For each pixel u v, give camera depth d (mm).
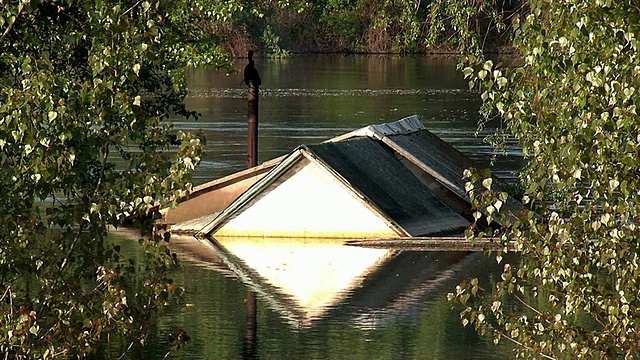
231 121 188125
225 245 86000
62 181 35000
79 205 35562
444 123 187625
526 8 67438
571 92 33406
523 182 69562
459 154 105188
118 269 36781
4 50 57688
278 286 69312
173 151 128250
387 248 84750
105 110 34781
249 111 105062
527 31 33875
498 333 37188
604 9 32219
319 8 108062
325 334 57062
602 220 33031
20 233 35188
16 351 35312
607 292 35031
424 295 66938
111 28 35125
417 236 87250
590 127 32375
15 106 33875
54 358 34969
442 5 75375
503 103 34438
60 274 36125
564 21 33156
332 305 64062
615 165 32812
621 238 33906
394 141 98812
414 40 78250
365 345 54625
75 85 35438
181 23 86375
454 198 95500
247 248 84500
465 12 71250
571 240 34719
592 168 33344
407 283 70688
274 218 89625
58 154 34000
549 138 33406
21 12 37312
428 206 92938
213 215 94188
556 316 35156
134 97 35125
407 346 54469
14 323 34094
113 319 35969
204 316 60594
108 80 35000
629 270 33875
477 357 52219
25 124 33625
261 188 89500
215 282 70312
